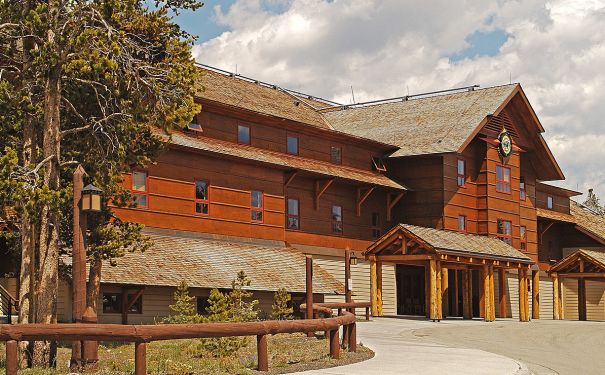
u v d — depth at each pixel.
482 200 49.69
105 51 18.47
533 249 56.19
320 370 17.14
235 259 34.19
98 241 21.23
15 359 14.22
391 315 44.47
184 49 20.61
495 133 51.19
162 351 21.52
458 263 43.38
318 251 42.41
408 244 40.22
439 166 47.06
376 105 54.88
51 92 18.30
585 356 23.64
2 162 16.98
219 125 38.44
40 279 17.89
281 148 41.66
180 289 27.00
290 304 35.06
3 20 18.73
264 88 48.72
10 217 21.31
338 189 44.59
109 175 19.45
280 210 39.62
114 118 19.59
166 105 19.50
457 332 32.53
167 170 34.56
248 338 24.58
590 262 51.22
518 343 28.14
